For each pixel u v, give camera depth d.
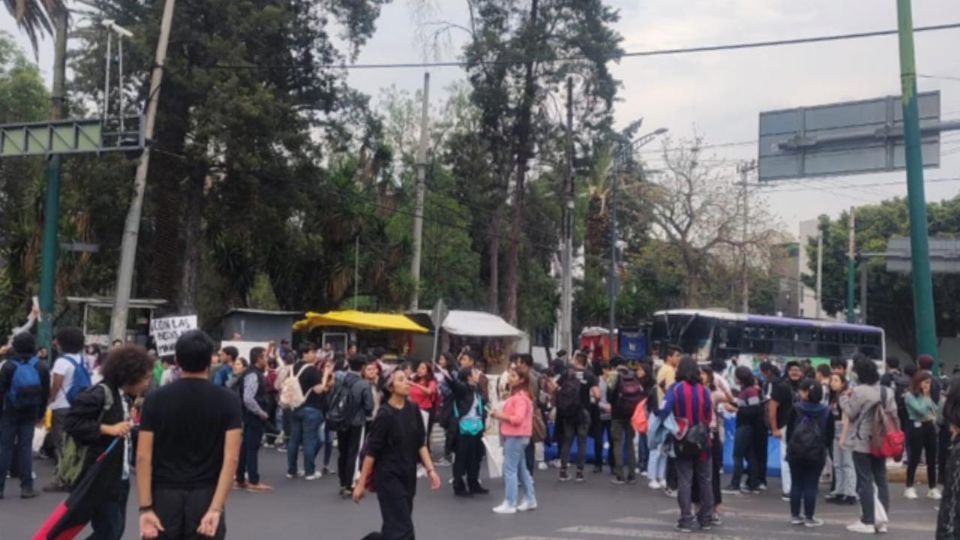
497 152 39.91
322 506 12.80
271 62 30.72
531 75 38.94
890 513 13.76
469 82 39.69
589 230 50.69
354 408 13.46
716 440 12.93
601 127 39.25
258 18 29.06
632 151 47.22
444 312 26.70
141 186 24.41
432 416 17.70
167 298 31.41
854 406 11.85
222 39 28.72
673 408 11.80
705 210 47.50
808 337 36.66
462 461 14.34
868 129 19.45
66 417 7.16
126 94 28.72
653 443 12.17
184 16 28.36
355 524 11.46
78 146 21.80
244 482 14.30
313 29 32.06
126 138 22.05
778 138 20.47
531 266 48.06
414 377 17.50
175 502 5.70
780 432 14.63
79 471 7.42
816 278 59.47
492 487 15.45
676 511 13.34
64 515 6.70
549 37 38.47
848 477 14.59
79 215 28.84
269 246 33.28
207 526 5.64
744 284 47.19
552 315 50.47
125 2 28.98
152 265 32.03
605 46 38.31
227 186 30.12
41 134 21.98
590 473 17.44
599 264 53.66
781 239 48.66
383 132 39.06
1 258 36.09
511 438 12.92
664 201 47.75
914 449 15.46
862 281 47.22
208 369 6.10
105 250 30.31
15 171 38.12
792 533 11.75
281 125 29.42
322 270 35.34
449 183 43.44
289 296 36.09
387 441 8.07
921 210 18.33
